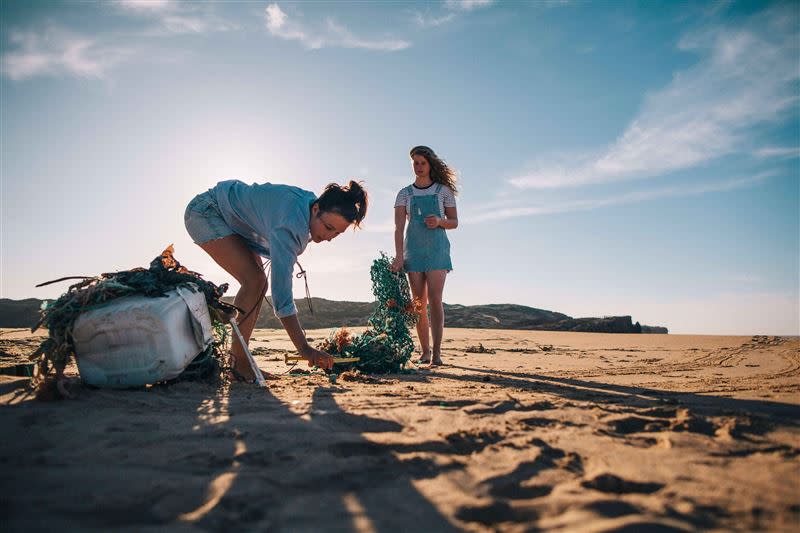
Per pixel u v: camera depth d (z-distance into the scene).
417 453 1.97
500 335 13.22
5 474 1.65
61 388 2.88
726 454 1.99
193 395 3.16
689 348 9.41
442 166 6.25
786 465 1.86
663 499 1.54
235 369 3.97
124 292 3.29
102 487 1.54
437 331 6.23
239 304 4.17
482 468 1.81
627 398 3.25
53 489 1.52
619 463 1.88
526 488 1.65
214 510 1.43
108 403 2.80
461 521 1.41
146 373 3.18
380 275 5.98
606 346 9.98
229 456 1.87
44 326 3.12
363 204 3.76
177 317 3.30
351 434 2.20
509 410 2.78
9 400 2.84
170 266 3.79
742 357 7.45
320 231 3.69
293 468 1.76
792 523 1.38
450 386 3.93
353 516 1.42
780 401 3.12
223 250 4.11
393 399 3.10
